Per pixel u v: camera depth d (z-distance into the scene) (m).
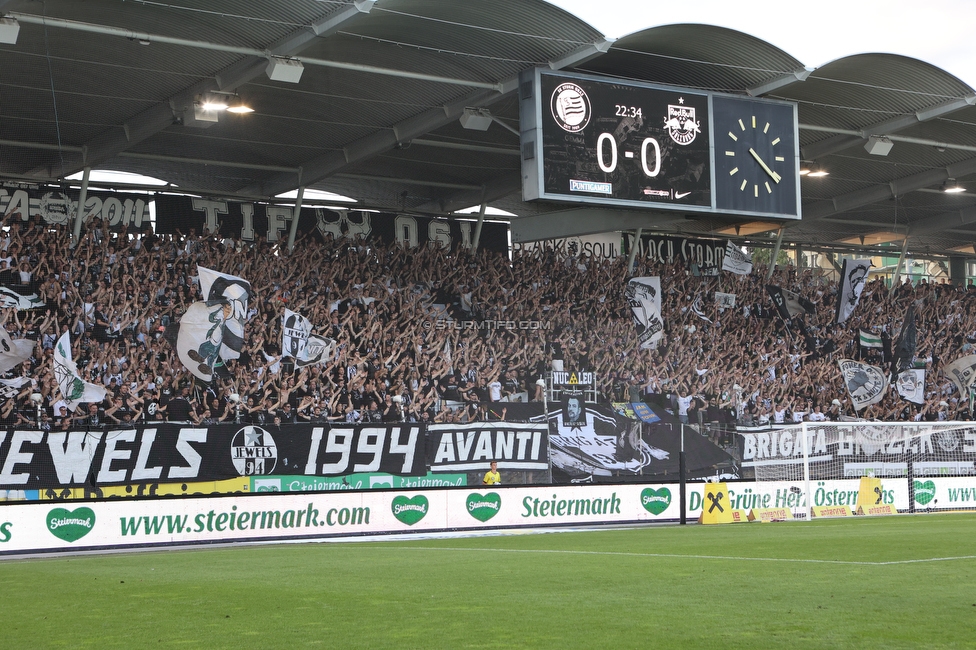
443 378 27.28
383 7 20.48
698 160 25.70
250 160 29.16
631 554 13.30
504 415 25.69
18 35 20.39
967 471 27.64
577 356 30.61
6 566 13.88
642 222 27.86
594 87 24.47
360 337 27.50
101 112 25.08
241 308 23.58
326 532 18.48
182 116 24.23
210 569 12.30
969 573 10.30
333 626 7.55
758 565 11.43
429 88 24.75
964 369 35.91
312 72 23.48
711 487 20.98
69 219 27.59
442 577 10.80
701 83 26.66
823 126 29.72
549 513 20.38
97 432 20.02
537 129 23.66
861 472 27.33
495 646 6.57
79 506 16.61
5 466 19.14
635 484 21.23
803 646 6.36
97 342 23.80
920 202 38.56
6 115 24.92
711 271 37.47
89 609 8.82
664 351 32.16
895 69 26.12
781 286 37.56
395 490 19.12
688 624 7.28
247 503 17.88
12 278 24.28
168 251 27.19
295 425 22.11
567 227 29.52
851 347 36.31
